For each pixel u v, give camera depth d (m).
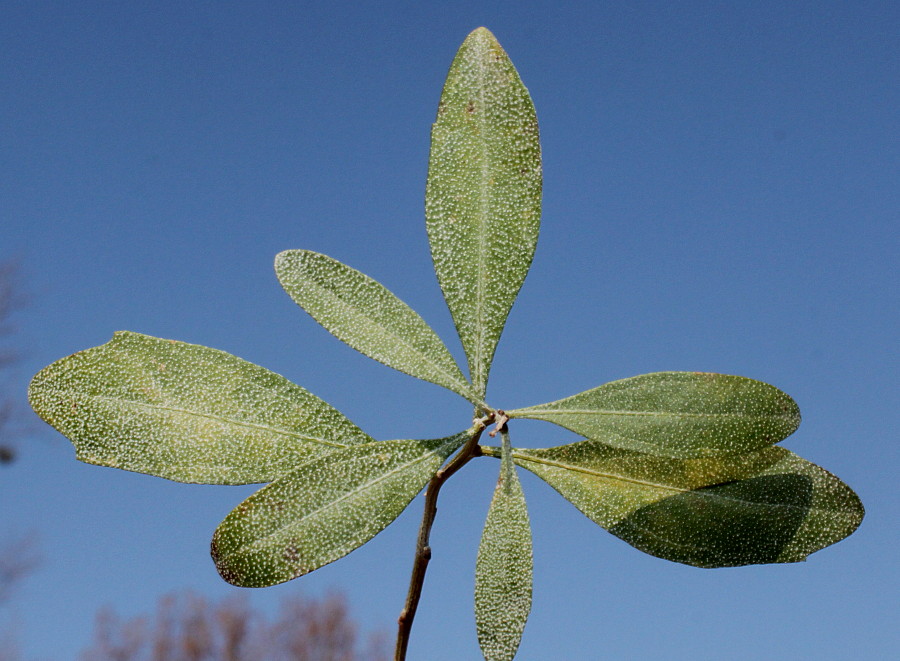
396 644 0.26
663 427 0.26
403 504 0.26
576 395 0.26
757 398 0.26
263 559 0.26
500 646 0.25
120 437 0.26
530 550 0.26
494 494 0.26
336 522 0.26
